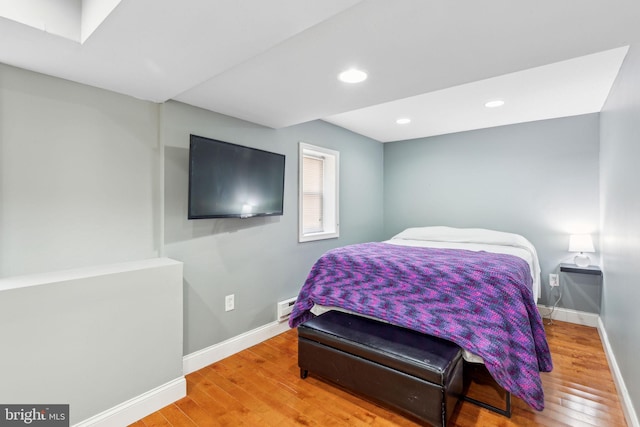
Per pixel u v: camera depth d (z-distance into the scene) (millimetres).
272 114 2584
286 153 3180
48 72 1726
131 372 1841
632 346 1777
